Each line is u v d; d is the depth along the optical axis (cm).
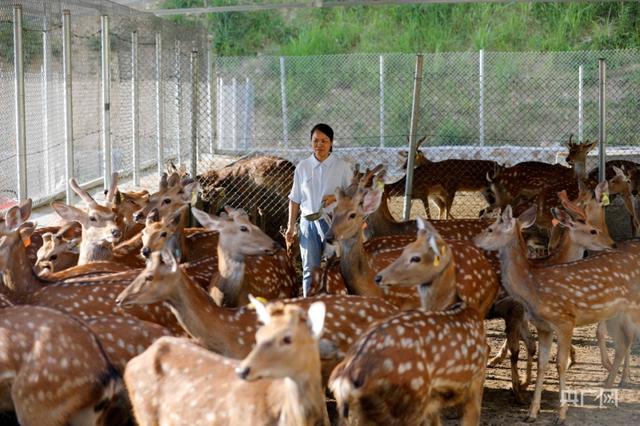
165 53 1589
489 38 2550
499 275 752
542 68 2130
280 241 1171
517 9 2589
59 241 789
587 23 2548
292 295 765
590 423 638
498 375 754
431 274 577
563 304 665
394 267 573
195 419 457
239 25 2683
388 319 503
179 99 1515
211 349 558
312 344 415
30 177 1198
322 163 798
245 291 685
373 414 484
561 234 921
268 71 2242
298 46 2617
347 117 2183
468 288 693
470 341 521
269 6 1408
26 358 498
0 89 1073
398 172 1762
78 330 507
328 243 680
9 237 628
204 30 1783
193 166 1077
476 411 541
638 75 2098
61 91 1290
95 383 499
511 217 668
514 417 652
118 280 630
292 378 414
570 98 2111
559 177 1311
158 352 488
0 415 541
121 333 531
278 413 432
